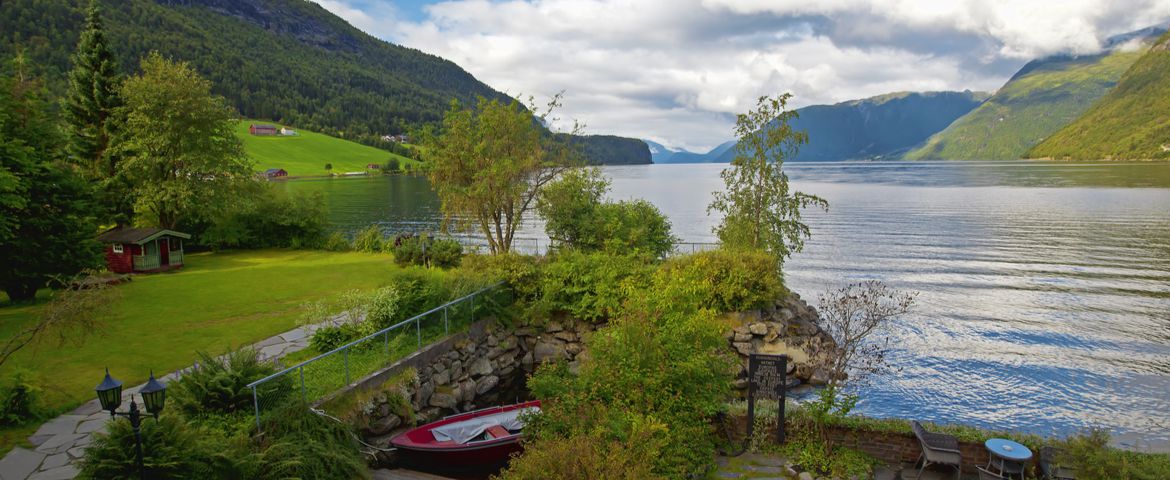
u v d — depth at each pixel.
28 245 24.67
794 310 28.94
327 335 20.20
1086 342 33.78
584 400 13.80
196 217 44.59
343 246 47.41
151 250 35.22
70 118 40.97
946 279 50.66
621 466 9.98
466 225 36.41
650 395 13.88
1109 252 61.81
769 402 16.67
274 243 48.47
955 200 119.25
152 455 10.20
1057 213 93.44
